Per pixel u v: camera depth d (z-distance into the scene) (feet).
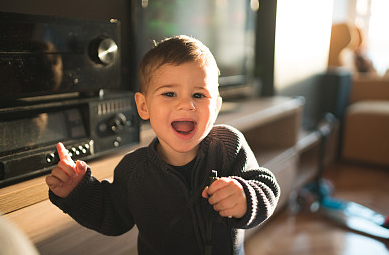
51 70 2.66
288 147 6.64
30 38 2.49
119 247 3.08
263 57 7.66
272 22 7.43
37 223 2.50
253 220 1.76
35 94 2.59
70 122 2.84
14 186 2.45
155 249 2.29
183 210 2.09
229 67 6.44
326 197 7.01
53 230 2.59
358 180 8.23
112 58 3.04
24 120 2.54
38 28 2.54
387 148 8.78
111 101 3.13
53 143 2.68
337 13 15.30
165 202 2.15
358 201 7.11
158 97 1.90
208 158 2.15
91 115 2.96
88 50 2.91
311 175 7.77
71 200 1.96
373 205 6.94
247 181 1.88
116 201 2.21
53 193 2.01
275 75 7.62
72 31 2.77
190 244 2.21
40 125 2.64
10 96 2.44
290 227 6.08
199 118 1.88
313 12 8.78
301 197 6.66
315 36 9.05
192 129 1.96
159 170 2.11
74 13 3.93
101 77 3.04
